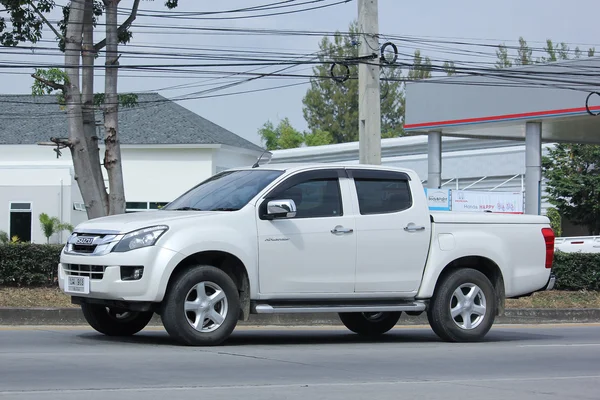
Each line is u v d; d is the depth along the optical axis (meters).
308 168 17.25
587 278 30.89
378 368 14.23
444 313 18.23
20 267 25.66
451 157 65.50
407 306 17.67
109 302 16.00
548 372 14.52
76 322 21.75
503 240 18.98
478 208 43.53
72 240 16.33
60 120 74.62
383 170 18.02
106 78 30.73
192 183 70.69
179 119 73.50
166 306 15.59
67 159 71.38
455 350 17.12
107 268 15.38
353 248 17.23
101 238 15.72
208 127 74.94
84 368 13.17
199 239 15.70
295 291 16.70
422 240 18.02
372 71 29.41
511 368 14.84
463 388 12.39
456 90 45.12
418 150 69.38
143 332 19.41
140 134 71.38
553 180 57.03
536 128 42.84
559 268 30.86
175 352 15.16
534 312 26.81
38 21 31.16
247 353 15.49
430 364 14.95
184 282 15.62
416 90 47.09
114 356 14.54
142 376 12.51
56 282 26.12
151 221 15.70
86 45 31.23
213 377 12.62
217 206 16.84
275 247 16.47
